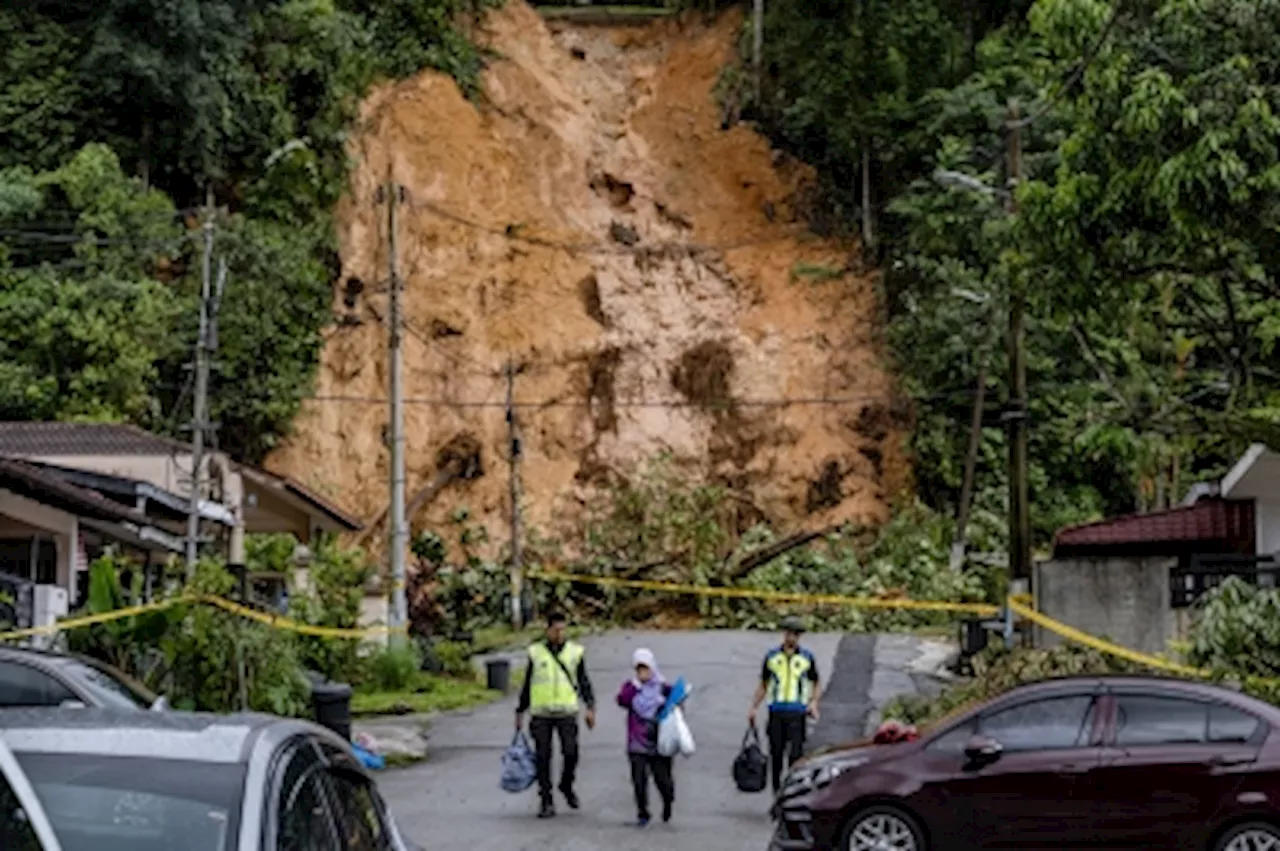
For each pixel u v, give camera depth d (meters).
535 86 63.38
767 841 18.25
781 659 19.69
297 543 42.72
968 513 54.66
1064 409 54.06
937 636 46.06
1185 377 37.00
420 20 60.97
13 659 15.36
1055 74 23.25
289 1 56.50
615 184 63.69
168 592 25.19
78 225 47.50
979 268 56.66
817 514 58.62
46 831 6.02
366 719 30.20
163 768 6.88
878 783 15.78
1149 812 15.25
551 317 59.97
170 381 49.97
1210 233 20.02
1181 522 30.94
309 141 55.34
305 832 7.19
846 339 60.97
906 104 61.84
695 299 61.69
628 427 59.25
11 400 43.78
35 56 51.34
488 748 26.47
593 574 53.41
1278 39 20.38
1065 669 23.64
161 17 49.34
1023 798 15.47
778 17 64.75
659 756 19.17
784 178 63.97
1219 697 15.61
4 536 26.64
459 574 52.28
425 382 56.78
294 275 51.50
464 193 59.75
